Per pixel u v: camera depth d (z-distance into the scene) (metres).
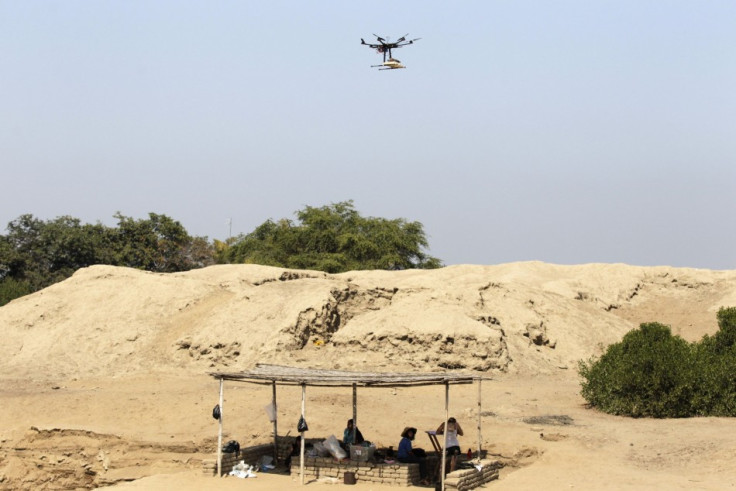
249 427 23.06
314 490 17.88
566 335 36.00
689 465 18.55
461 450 20.48
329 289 35.09
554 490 17.08
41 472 22.86
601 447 20.33
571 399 26.66
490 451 20.50
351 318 35.03
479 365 30.47
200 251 74.81
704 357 24.39
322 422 23.05
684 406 23.38
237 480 18.98
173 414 24.95
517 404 25.53
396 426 22.75
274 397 21.16
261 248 66.25
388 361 30.72
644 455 19.52
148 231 67.56
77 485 22.44
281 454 21.00
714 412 23.22
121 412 25.41
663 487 16.95
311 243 61.97
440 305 33.25
